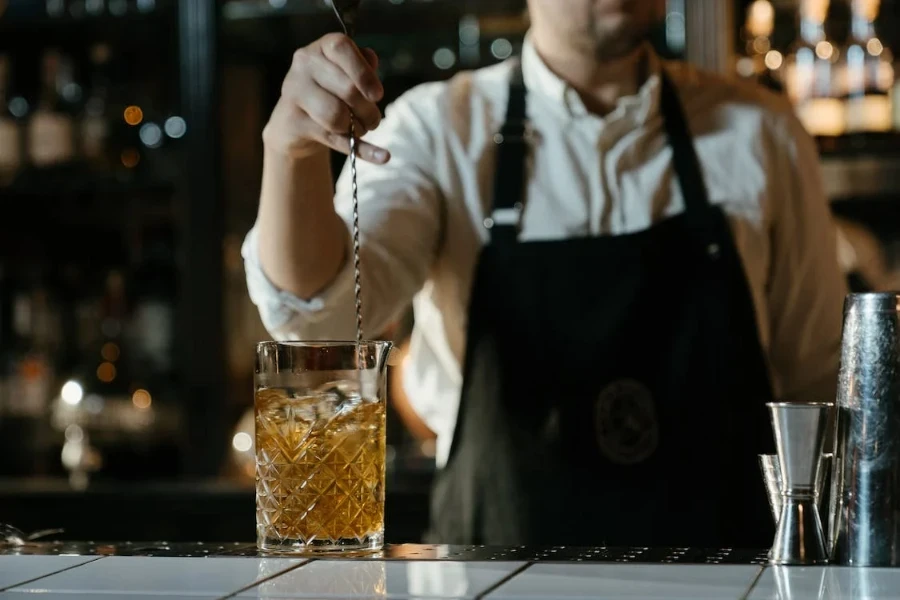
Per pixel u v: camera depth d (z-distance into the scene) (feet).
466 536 7.16
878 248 10.72
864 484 4.26
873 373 4.28
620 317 7.08
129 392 12.37
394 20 11.65
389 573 4.18
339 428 4.40
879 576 4.12
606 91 7.41
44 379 12.20
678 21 10.68
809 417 4.27
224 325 11.67
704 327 7.08
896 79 10.61
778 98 7.75
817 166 7.66
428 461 11.04
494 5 11.34
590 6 7.02
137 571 4.26
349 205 6.91
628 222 7.23
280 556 4.44
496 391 7.14
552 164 7.30
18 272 12.73
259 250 6.02
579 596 3.90
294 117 5.33
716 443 7.04
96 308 12.62
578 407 7.08
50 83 12.21
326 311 6.07
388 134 7.40
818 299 7.45
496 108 7.44
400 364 11.36
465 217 7.25
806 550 4.29
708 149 7.36
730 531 7.01
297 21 11.65
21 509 11.22
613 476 7.03
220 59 11.68
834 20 10.77
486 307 7.19
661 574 4.15
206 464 11.57
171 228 12.73
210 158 11.59
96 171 12.10
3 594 4.00
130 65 12.73
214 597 3.94
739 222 7.22
